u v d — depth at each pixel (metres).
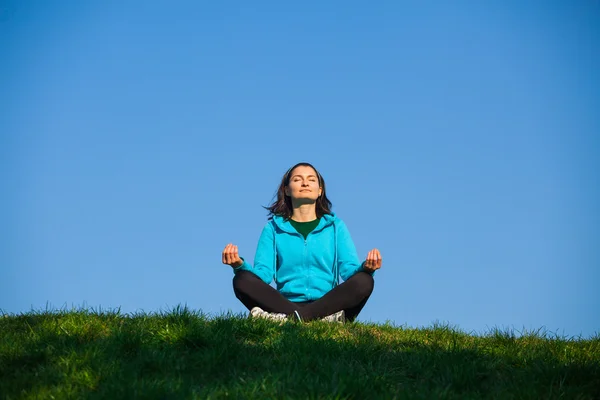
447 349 5.99
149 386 4.57
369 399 4.53
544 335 6.95
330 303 7.68
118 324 6.52
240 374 5.17
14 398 4.58
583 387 4.98
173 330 6.00
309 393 4.49
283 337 6.08
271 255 8.48
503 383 5.23
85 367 5.13
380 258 7.70
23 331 6.46
